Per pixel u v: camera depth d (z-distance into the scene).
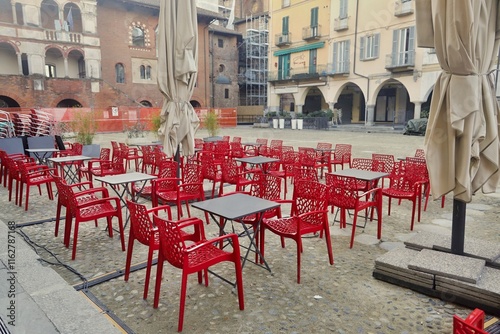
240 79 40.19
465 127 3.14
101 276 3.64
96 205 4.56
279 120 30.88
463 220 3.51
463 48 2.96
